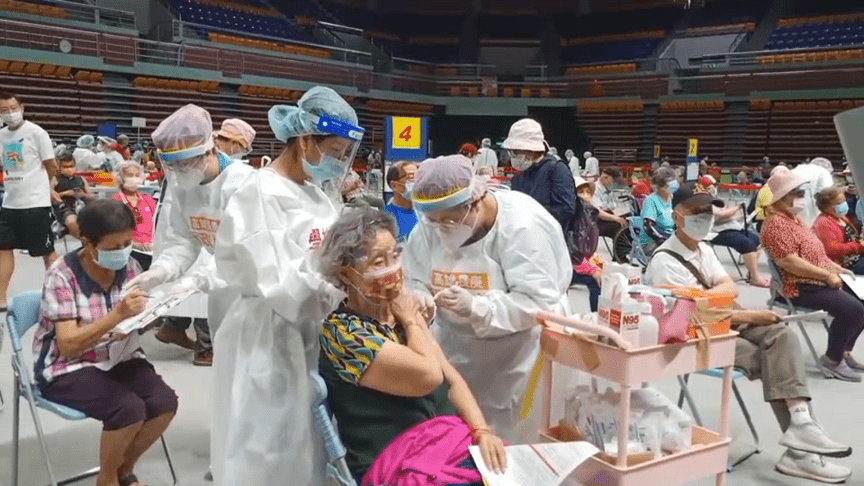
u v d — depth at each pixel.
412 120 6.36
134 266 2.71
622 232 8.06
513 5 27.16
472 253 2.52
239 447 2.10
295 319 2.08
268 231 2.09
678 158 22.03
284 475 2.13
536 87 23.67
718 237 7.49
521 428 2.66
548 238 2.53
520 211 2.51
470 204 2.37
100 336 2.43
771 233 4.41
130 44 17.03
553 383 2.61
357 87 21.50
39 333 2.63
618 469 2.17
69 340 2.46
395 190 4.45
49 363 2.57
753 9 24.30
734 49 24.02
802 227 4.45
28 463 3.14
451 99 23.58
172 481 3.01
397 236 2.05
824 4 22.92
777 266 4.48
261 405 2.12
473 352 2.66
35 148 5.59
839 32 22.06
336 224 2.01
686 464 2.32
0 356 4.50
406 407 2.01
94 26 16.66
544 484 1.93
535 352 2.65
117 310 2.41
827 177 6.12
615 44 26.48
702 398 4.05
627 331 2.18
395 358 1.92
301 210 2.18
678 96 21.75
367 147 21.05
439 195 2.30
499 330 2.48
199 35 19.33
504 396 2.66
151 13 18.70
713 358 2.35
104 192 8.13
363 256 1.95
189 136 2.68
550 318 2.38
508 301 2.45
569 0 27.02
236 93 19.11
